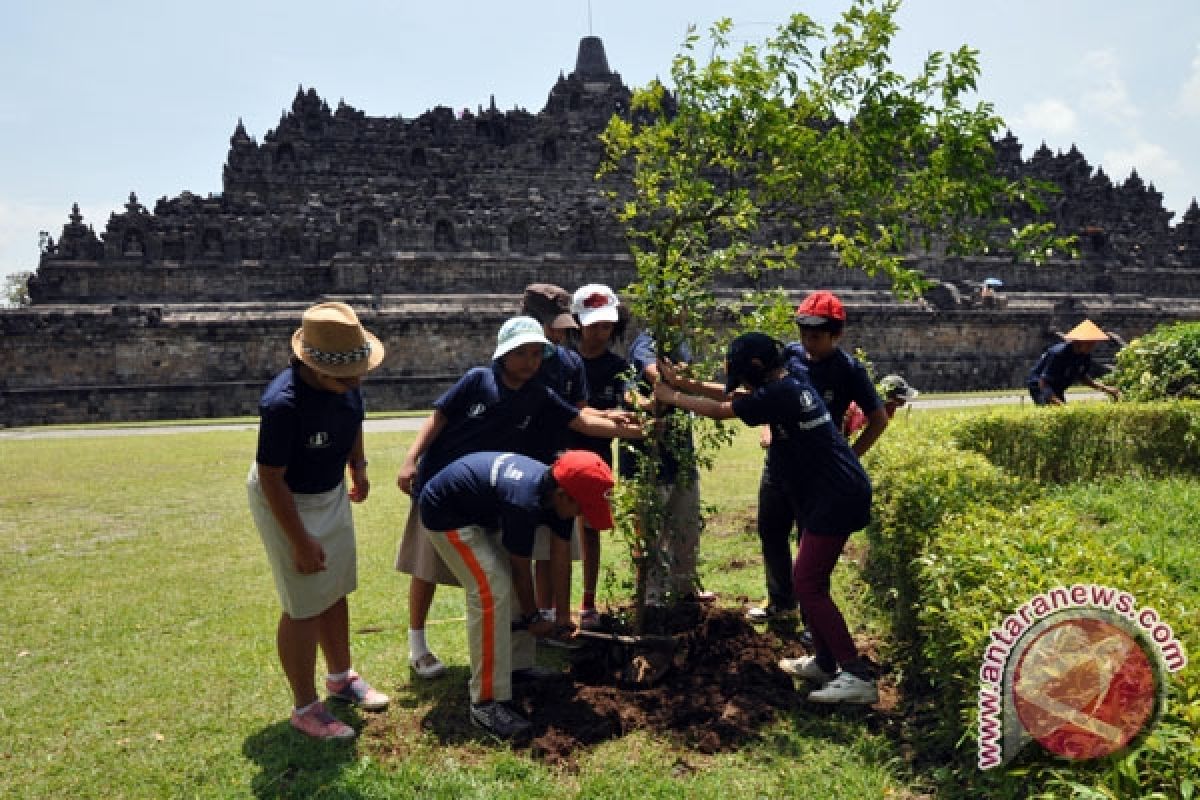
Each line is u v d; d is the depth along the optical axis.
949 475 8.48
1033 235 7.39
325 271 51.25
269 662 7.82
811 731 6.29
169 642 8.41
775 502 8.22
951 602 5.75
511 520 6.23
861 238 7.61
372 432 29.91
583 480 5.97
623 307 8.75
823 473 6.73
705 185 7.48
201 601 9.82
